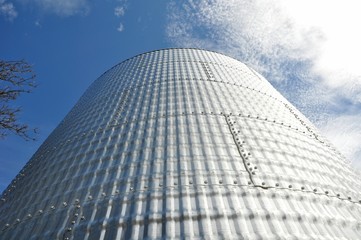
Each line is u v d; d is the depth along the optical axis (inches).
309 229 561.0
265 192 648.4
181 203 614.5
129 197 651.5
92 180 745.6
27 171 1018.7
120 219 590.2
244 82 1338.6
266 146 843.4
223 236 527.5
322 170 816.9
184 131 876.6
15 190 916.6
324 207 642.2
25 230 652.7
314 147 953.5
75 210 653.3
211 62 1529.3
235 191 642.8
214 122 928.3
